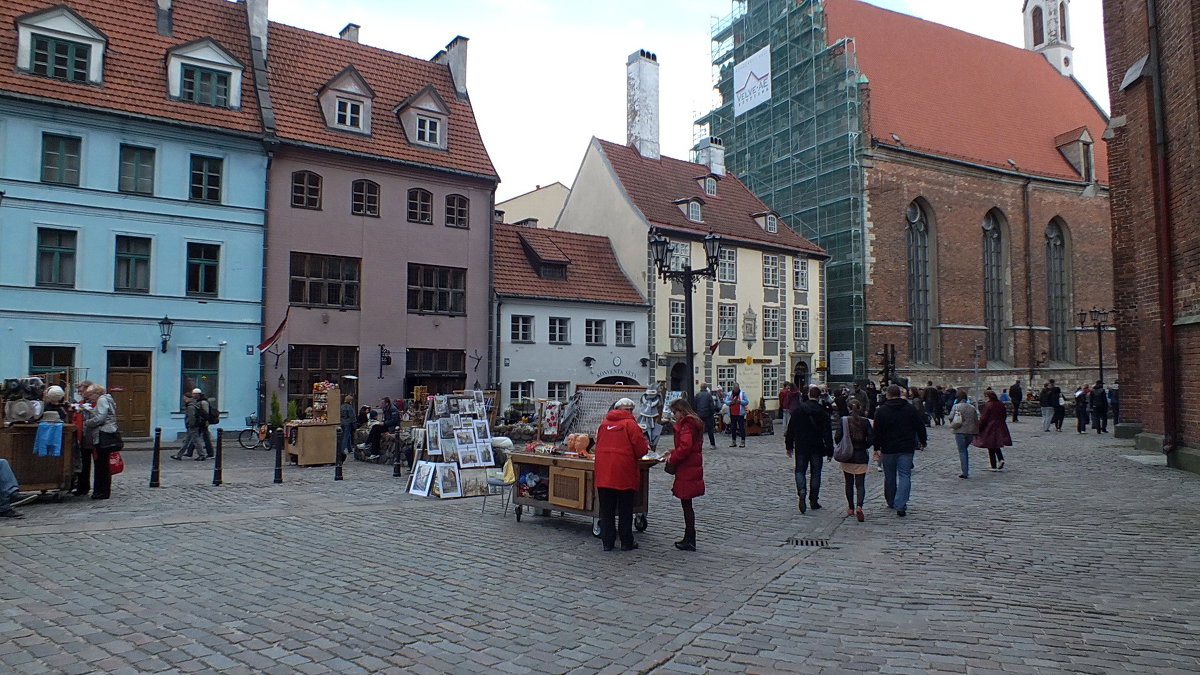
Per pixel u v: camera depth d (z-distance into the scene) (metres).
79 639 6.04
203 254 25.70
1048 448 23.39
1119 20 24.03
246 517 11.46
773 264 42.69
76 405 13.33
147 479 15.69
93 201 23.78
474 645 6.06
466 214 31.19
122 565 8.43
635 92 43.47
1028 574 8.33
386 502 13.19
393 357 28.89
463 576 8.23
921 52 55.53
